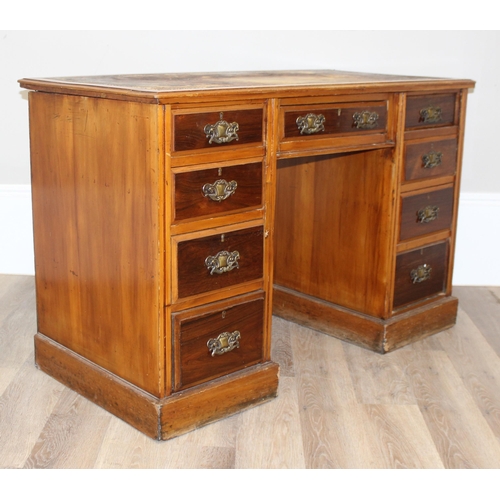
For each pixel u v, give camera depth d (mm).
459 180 2896
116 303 2170
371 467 2014
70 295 2344
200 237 2057
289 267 3039
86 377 2324
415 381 2531
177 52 3217
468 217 3457
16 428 2162
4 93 3236
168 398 2107
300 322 3008
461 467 2025
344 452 2084
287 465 2014
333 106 2348
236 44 3225
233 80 2400
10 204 3369
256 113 2102
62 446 2076
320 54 3262
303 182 2916
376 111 2502
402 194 2682
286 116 2209
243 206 2133
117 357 2217
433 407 2354
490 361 2709
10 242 3424
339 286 2875
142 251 2027
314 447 2104
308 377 2535
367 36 3252
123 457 2031
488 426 2246
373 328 2756
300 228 2965
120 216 2072
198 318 2115
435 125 2734
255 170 2139
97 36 3182
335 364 2648
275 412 2291
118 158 2031
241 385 2258
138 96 1889
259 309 2268
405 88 2533
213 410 2207
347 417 2275
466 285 3527
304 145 2279
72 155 2189
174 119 1916
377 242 2723
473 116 3340
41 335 2516
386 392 2445
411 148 2658
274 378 2350
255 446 2102
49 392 2383
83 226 2217
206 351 2164
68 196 2244
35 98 2283
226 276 2150
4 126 3273
